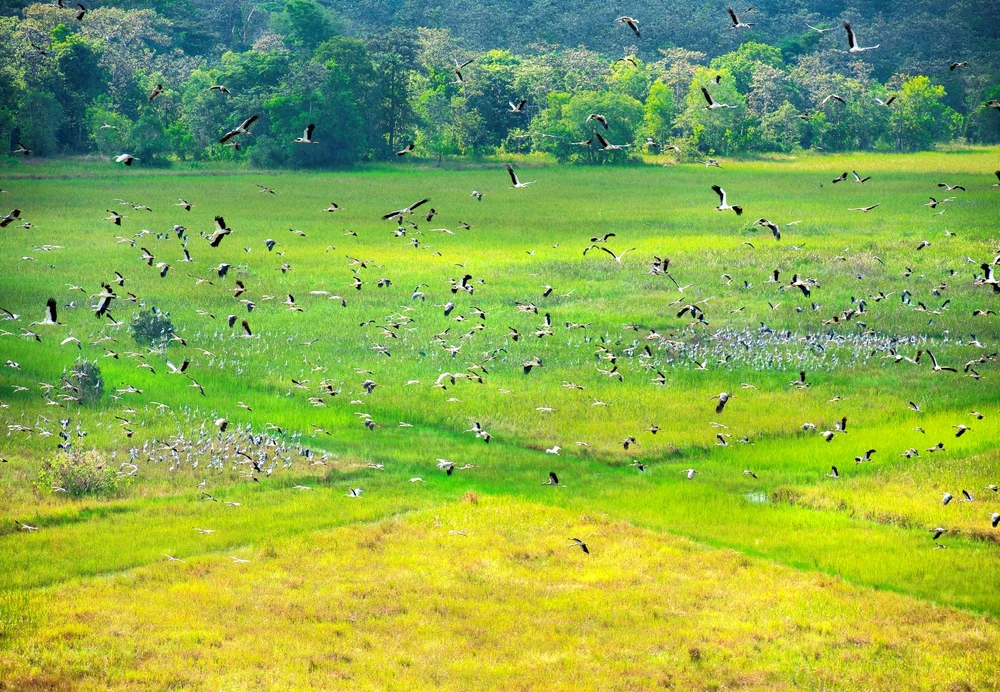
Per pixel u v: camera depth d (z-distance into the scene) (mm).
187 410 53156
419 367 62000
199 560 37562
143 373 59625
